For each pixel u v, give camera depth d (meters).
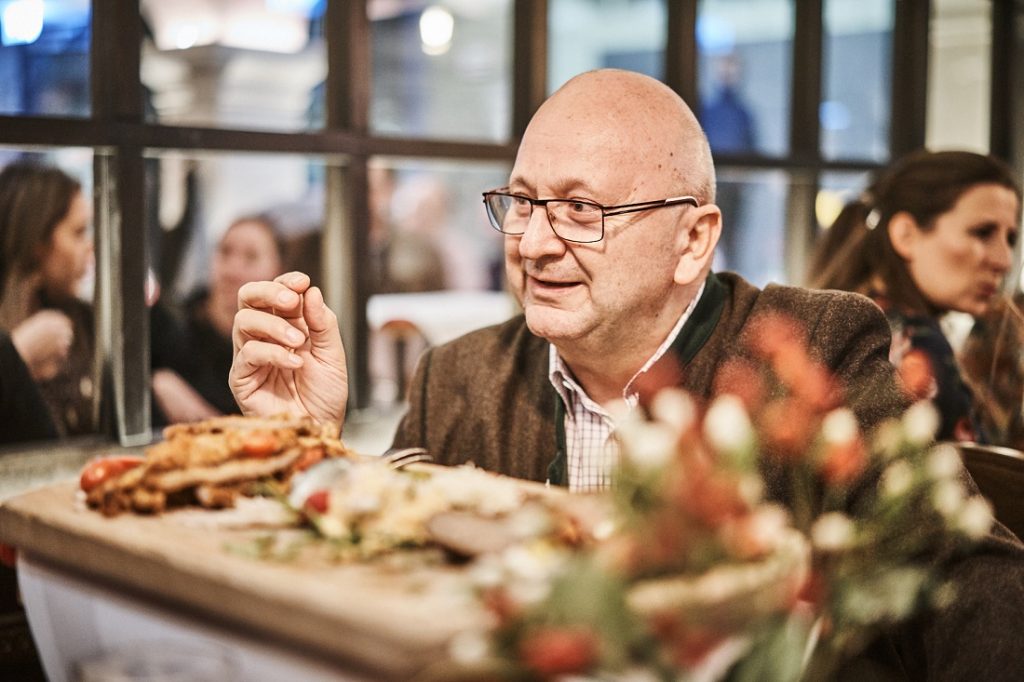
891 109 3.74
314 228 2.59
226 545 0.87
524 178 1.33
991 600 1.11
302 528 0.93
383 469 0.98
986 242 2.08
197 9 2.33
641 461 0.74
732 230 3.33
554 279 1.33
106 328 2.24
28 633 1.68
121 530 0.92
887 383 1.36
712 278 1.48
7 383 2.12
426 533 0.89
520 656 0.68
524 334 1.60
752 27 3.31
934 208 2.07
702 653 0.69
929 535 1.12
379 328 2.70
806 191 3.44
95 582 0.92
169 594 0.84
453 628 0.70
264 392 1.39
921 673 1.21
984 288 2.11
